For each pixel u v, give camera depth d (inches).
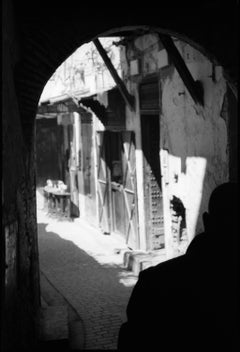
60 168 728.3
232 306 69.1
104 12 210.1
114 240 489.7
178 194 320.5
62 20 204.2
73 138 642.8
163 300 72.1
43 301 300.5
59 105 569.9
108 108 422.9
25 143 193.9
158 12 217.0
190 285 71.8
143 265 359.9
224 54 223.6
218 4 221.6
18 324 143.6
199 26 221.8
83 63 581.3
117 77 392.5
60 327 219.0
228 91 248.2
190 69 288.8
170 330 70.9
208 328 68.7
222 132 257.0
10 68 162.7
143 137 401.7
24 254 169.2
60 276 372.8
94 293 325.4
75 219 623.2
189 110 297.1
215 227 73.1
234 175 250.8
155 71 351.3
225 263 71.7
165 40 261.3
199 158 287.0
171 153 329.1
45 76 200.4
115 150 492.7
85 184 605.6
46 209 705.0
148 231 406.0
